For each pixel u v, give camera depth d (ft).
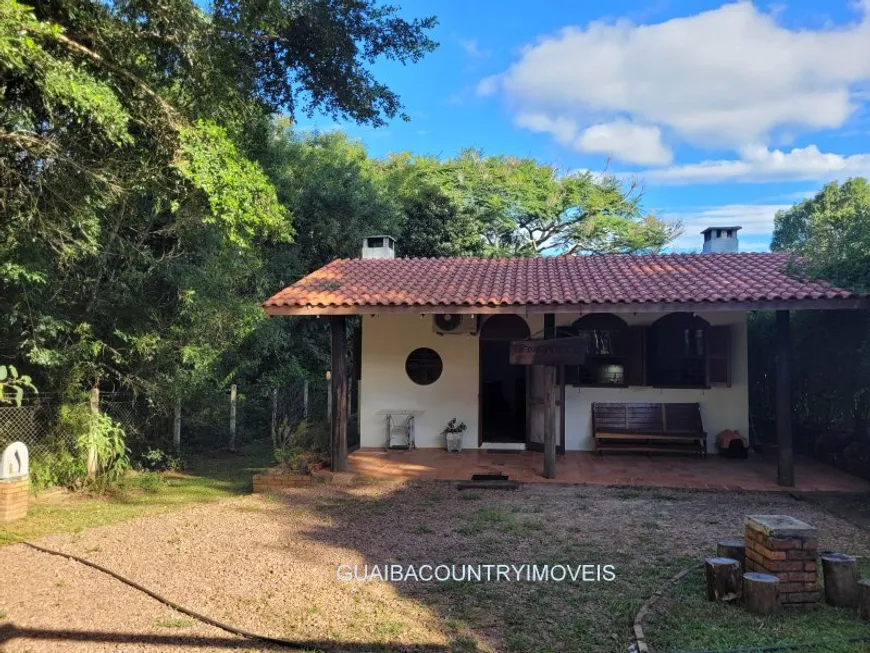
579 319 39.29
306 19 32.27
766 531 15.81
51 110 21.79
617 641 13.80
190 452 42.32
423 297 31.89
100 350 33.32
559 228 103.40
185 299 35.91
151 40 24.57
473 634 14.28
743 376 37.88
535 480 30.68
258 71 33.50
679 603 15.76
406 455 37.55
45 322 28.94
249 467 39.14
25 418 30.32
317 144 77.56
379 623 14.80
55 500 29.71
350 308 31.83
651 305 29.19
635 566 18.76
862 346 29.50
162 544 21.68
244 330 41.47
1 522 24.99
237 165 24.53
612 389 38.73
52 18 21.75
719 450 37.45
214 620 14.96
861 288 26.53
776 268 34.47
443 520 24.22
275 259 52.95
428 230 76.95
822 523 23.68
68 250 26.84
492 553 20.15
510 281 35.96
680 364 38.50
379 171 95.20
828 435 35.76
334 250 60.59
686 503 26.81
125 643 13.91
